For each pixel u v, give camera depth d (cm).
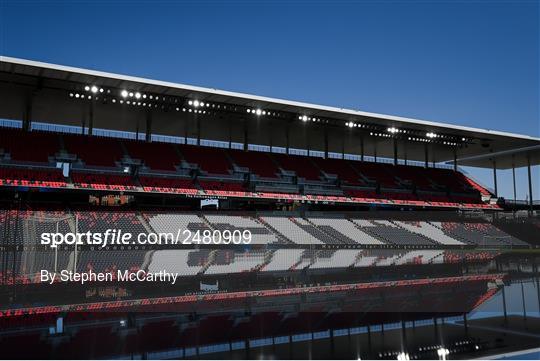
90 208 3347
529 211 5259
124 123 3947
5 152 3231
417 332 984
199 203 3912
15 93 3166
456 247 4009
